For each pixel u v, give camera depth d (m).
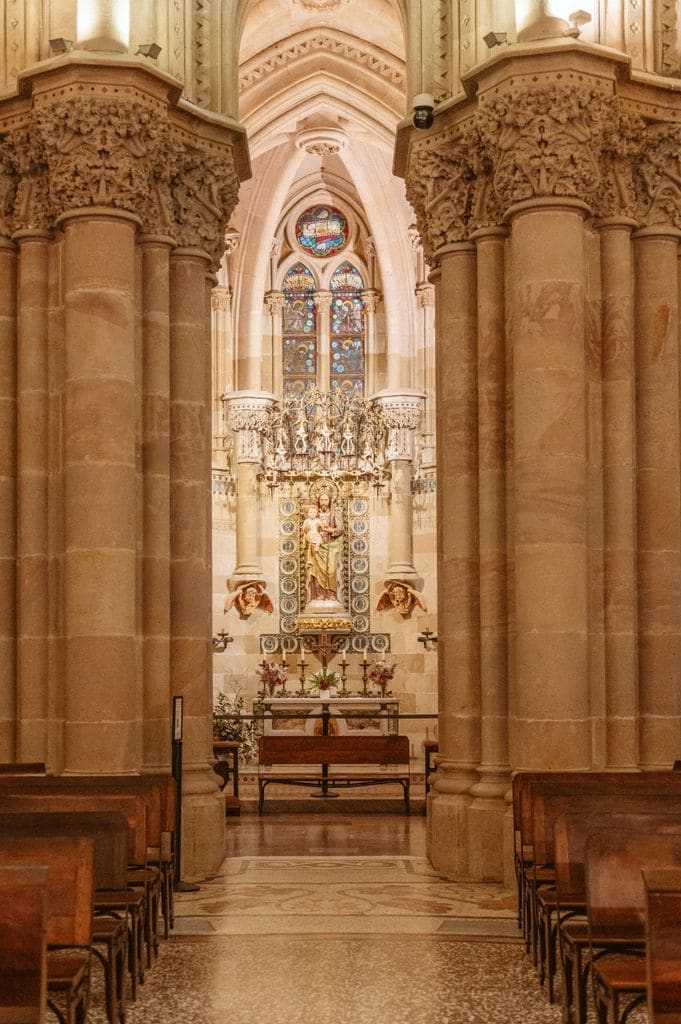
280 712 25.45
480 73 13.35
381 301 30.38
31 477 14.02
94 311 13.37
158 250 14.27
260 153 27.02
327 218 30.70
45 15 14.30
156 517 14.10
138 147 13.53
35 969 4.96
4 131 14.03
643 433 14.00
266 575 28.94
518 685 13.08
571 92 13.00
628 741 13.50
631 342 13.95
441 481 14.62
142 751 13.86
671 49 14.30
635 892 6.29
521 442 13.16
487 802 13.38
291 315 30.61
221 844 14.12
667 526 13.88
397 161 15.67
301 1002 8.05
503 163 13.34
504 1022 7.55
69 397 13.41
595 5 14.10
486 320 14.07
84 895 6.30
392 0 18.09
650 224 14.10
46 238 14.18
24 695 13.86
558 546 12.94
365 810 19.50
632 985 6.02
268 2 24.09
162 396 14.22
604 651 13.62
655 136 13.95
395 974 8.82
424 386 28.98
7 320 14.34
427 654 28.17
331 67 25.72
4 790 9.72
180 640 14.35
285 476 28.89
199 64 15.23
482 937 10.13
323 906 11.61
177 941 10.01
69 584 13.28
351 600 28.86
